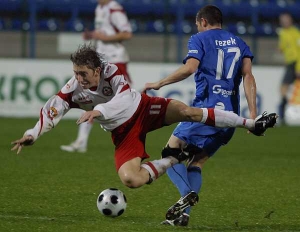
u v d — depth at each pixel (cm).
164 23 5069
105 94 1664
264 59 5356
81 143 3169
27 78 4469
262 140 3862
